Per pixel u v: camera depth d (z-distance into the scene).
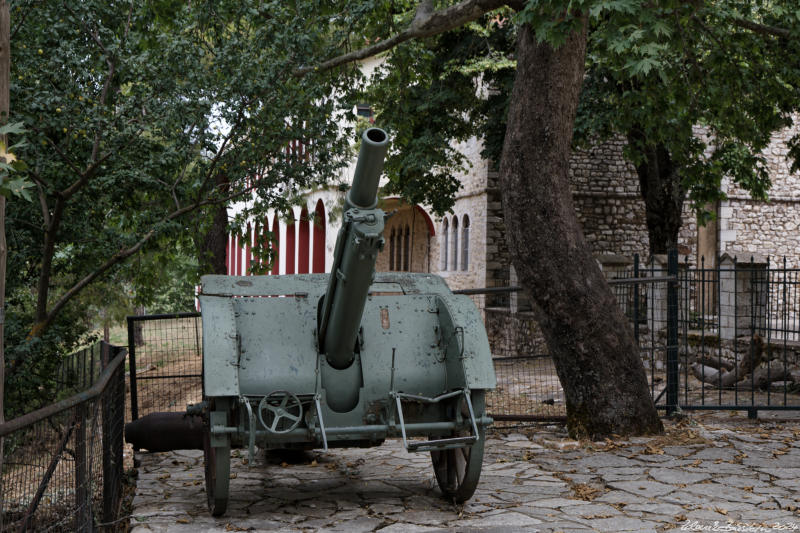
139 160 10.28
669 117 11.74
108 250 11.04
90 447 4.24
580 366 7.66
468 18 9.09
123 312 17.89
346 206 4.67
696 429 8.16
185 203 11.39
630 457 6.87
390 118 13.42
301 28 10.47
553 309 7.64
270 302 5.48
